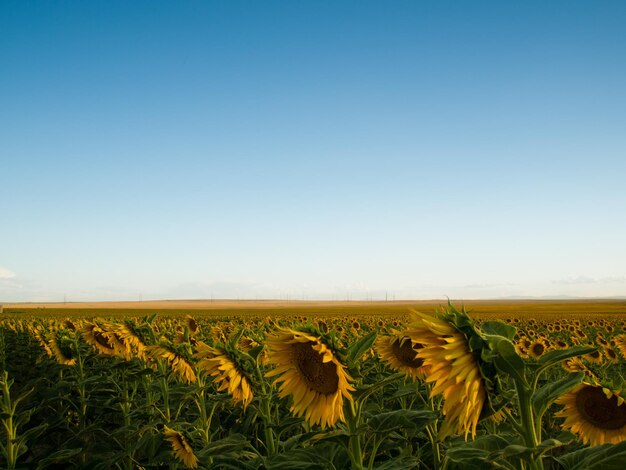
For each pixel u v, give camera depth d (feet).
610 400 15.26
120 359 33.37
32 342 70.33
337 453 16.10
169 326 42.52
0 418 21.16
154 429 25.94
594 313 233.96
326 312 299.17
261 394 18.78
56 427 28.71
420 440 25.16
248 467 17.38
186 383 32.81
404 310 348.18
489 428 17.74
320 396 13.69
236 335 19.13
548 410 30.55
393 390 29.07
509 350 8.84
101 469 23.30
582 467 9.46
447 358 8.74
